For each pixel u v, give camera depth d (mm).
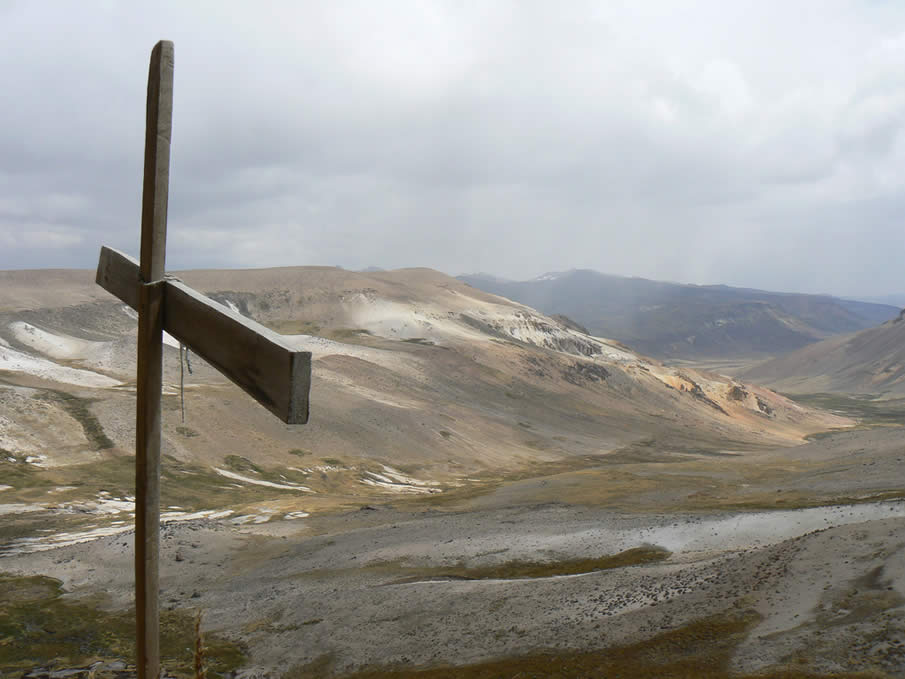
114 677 14547
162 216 3605
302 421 2854
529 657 12445
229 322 3180
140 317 3643
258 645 16344
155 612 3723
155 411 3645
